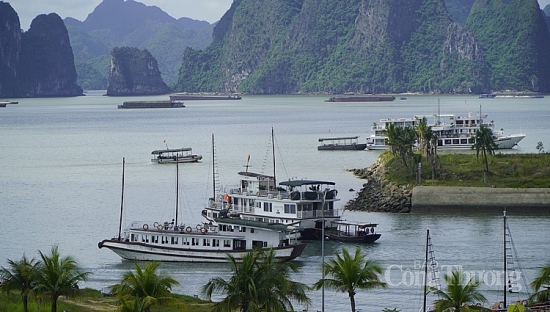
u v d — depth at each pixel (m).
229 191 169.62
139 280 90.50
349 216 184.25
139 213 191.88
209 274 134.00
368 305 113.19
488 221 174.50
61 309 102.38
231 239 142.00
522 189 186.88
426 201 188.25
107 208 199.62
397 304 113.38
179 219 184.00
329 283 97.50
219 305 90.19
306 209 157.88
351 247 150.50
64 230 173.00
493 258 139.38
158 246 144.62
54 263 96.25
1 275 105.12
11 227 176.62
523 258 138.88
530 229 164.50
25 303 98.75
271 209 159.88
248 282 89.62
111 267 141.00
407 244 152.12
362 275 96.62
